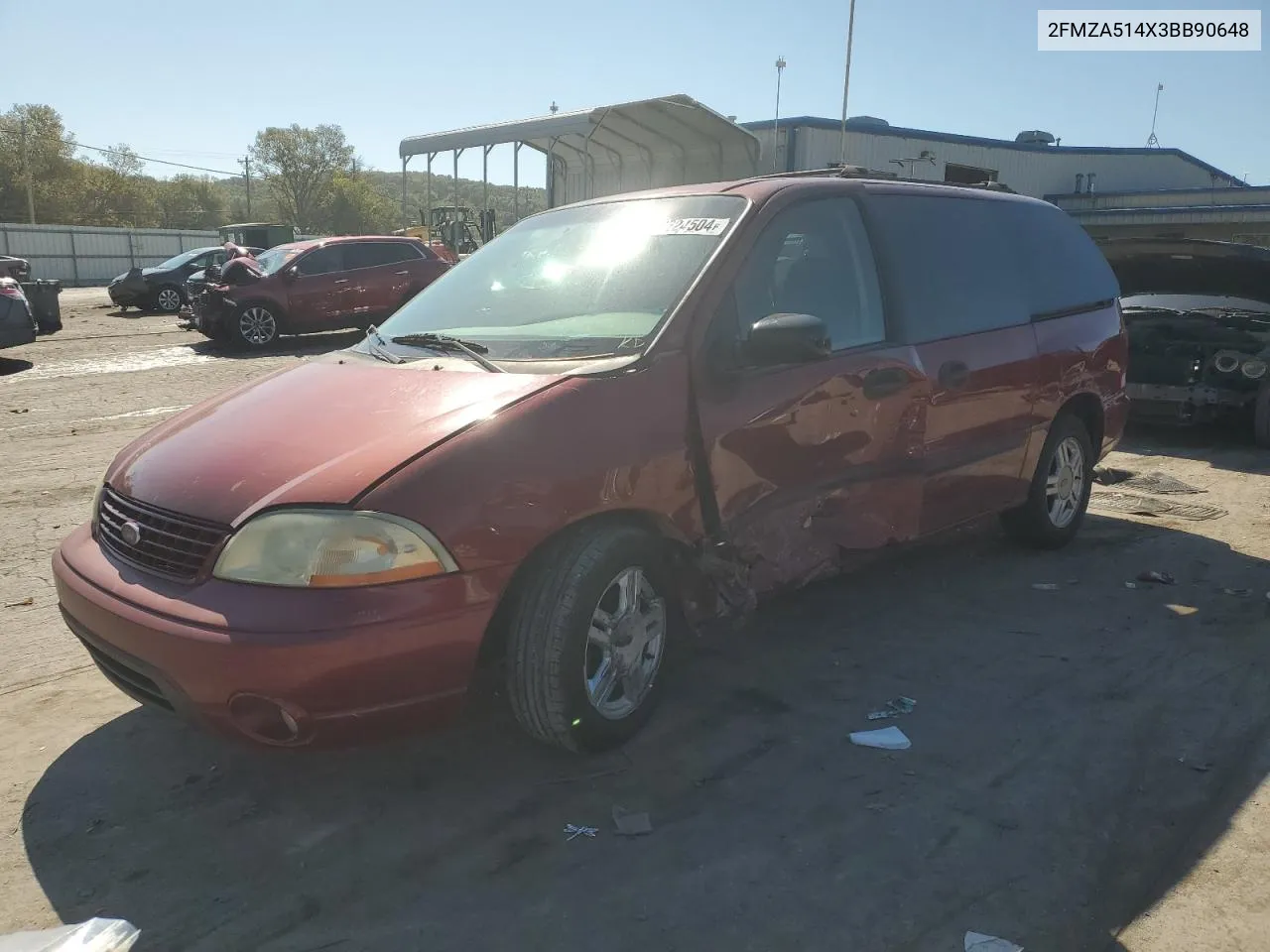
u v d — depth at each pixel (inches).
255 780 122.0
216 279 603.2
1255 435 312.2
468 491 106.7
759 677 149.3
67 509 241.9
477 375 124.3
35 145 2987.2
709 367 131.3
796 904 98.1
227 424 122.9
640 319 132.6
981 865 104.1
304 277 594.2
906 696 142.8
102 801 117.5
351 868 104.9
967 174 210.5
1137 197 1283.2
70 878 103.5
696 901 98.7
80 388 433.7
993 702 140.9
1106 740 130.0
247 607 100.0
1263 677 148.3
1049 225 209.8
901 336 160.1
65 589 115.7
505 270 158.6
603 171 668.7
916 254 168.6
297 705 99.7
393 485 104.1
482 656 114.5
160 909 98.5
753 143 560.1
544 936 94.1
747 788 119.0
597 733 121.2
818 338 129.9
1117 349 217.2
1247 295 328.2
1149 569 198.4
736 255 138.9
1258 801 115.6
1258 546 213.3
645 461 121.0
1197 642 161.8
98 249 1825.8
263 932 95.1
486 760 126.3
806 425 141.3
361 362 138.6
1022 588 187.5
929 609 177.0
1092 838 108.9
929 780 120.4
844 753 127.0
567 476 113.4
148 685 109.3
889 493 157.8
